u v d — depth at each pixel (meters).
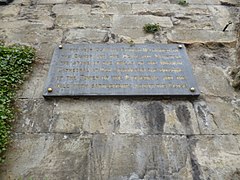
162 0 1.72
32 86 1.16
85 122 1.03
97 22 1.52
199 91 1.12
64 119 1.04
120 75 1.16
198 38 1.43
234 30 1.49
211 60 1.30
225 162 0.93
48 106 1.08
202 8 1.66
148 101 1.11
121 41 1.39
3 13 1.57
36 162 0.92
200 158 0.94
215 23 1.54
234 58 1.32
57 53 1.26
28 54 1.27
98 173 0.89
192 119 1.06
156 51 1.28
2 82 1.13
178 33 1.46
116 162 0.92
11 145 0.96
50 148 0.96
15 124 1.02
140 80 1.14
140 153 0.95
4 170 0.89
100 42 1.38
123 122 1.04
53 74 1.16
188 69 1.20
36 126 1.02
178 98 1.12
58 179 0.88
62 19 1.53
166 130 1.02
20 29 1.45
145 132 1.01
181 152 0.95
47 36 1.41
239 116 1.07
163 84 1.13
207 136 1.00
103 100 1.10
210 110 1.09
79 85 1.12
